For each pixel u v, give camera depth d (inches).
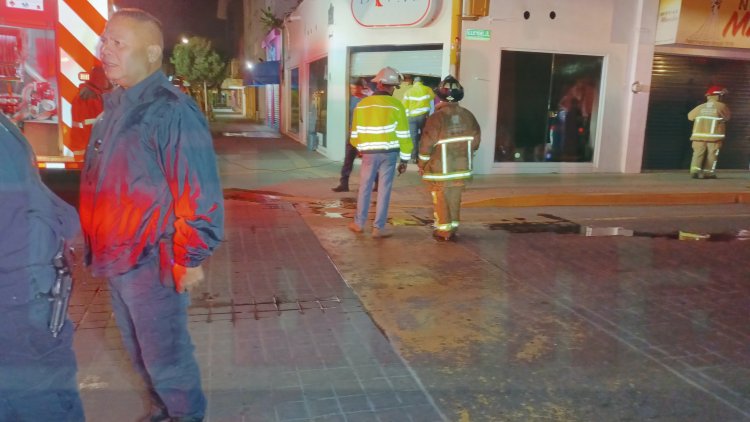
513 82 496.4
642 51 514.6
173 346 105.9
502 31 479.8
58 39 271.4
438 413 132.0
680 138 555.8
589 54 506.0
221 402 132.8
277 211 352.5
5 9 259.9
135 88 98.0
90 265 102.6
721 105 492.4
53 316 84.2
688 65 539.8
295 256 253.9
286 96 924.6
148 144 95.7
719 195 434.3
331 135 592.7
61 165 281.4
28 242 79.7
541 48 491.2
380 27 506.3
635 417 133.1
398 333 175.6
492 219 352.5
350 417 129.0
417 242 286.2
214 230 98.0
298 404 133.3
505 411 134.0
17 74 269.1
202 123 98.5
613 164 534.9
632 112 523.5
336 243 278.4
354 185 442.0
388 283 221.6
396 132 281.7
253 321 180.5
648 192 426.9
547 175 506.3
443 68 490.0
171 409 110.0
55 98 275.9
